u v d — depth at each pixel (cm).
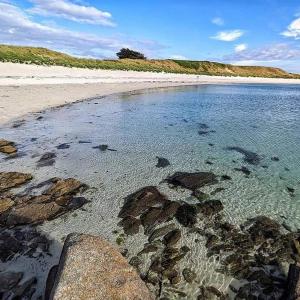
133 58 9444
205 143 1984
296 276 730
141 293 654
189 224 1066
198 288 806
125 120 2578
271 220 1109
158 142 1970
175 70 8488
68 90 3900
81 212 1123
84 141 1925
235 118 2862
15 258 884
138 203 1177
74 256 656
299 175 1510
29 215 1079
